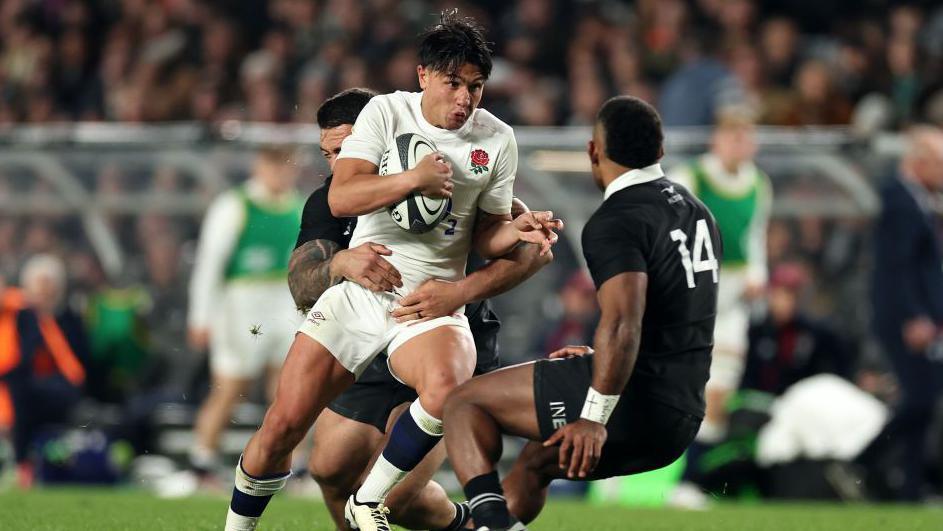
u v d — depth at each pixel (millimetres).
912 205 35812
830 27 55625
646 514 27906
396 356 17250
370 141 17062
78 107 58406
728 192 37938
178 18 57500
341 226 18516
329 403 17375
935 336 35562
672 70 50375
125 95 54156
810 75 47969
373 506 17156
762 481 35250
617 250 15992
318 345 17016
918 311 35594
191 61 54875
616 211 16359
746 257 37938
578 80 50375
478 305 19031
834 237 40812
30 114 57688
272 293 38656
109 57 57844
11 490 34469
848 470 34750
